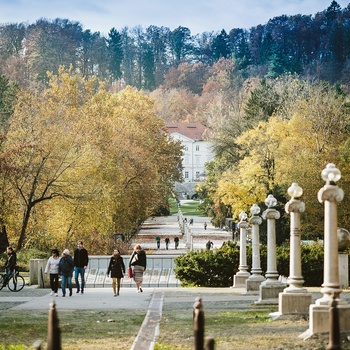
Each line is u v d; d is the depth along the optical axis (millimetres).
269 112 163500
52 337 12727
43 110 96312
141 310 37219
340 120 121812
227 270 60156
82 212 90188
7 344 24422
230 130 157375
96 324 30406
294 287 32062
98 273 71688
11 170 85125
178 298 45156
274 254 40656
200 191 193750
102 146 118750
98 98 144125
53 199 92125
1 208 86562
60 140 90312
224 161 157000
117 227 115125
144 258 53469
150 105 166875
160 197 159500
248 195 117688
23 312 36438
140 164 127125
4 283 55312
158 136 169375
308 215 101188
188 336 25922
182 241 160500
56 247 92625
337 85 191250
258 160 119000
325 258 25188
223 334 25828
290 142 116688
